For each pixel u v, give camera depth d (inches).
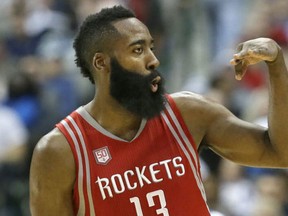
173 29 1065.5
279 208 751.7
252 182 792.3
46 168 420.8
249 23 1021.8
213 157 805.2
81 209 421.7
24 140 905.5
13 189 881.5
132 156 420.5
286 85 405.7
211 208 751.1
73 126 425.4
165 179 418.0
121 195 416.8
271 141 414.9
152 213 416.8
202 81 971.3
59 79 994.7
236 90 906.1
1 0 1160.8
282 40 989.8
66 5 1099.3
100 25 424.2
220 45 1050.1
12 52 1060.5
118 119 423.2
